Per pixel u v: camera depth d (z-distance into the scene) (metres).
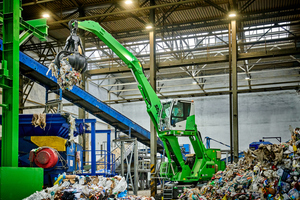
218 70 39.59
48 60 28.98
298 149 9.53
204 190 13.41
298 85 34.66
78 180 9.88
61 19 25.17
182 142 41.31
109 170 20.17
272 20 28.25
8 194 7.95
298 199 8.82
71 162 16.55
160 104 17.86
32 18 26.12
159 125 17.39
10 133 8.55
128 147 26.25
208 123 40.09
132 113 43.53
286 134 37.16
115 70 30.14
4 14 8.93
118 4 24.20
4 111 8.66
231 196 10.72
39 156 14.80
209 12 25.64
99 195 8.88
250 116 38.69
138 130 25.39
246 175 11.42
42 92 29.55
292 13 23.34
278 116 37.75
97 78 39.41
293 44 33.56
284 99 37.84
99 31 16.30
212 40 35.59
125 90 39.59
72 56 11.29
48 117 16.19
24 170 8.45
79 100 20.94
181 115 17.12
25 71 17.42
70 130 16.03
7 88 8.67
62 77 11.07
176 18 27.00
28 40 27.70
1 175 7.81
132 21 27.47
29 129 16.38
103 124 39.38
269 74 38.31
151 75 22.14
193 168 17.50
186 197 12.44
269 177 9.82
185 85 37.91
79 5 25.06
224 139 39.31
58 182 9.84
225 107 39.75
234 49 21.12
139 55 32.12
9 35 8.90
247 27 31.34
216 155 18.11
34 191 8.79
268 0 23.77
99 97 39.53
